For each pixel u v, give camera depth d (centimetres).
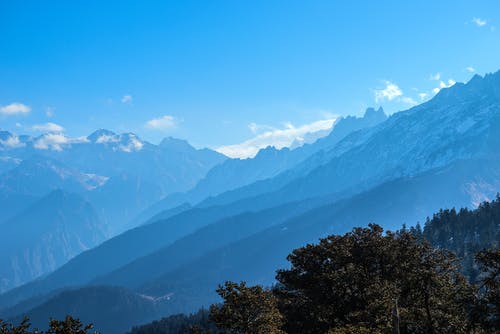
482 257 5206
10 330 3950
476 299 5159
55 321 3962
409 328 5575
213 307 5650
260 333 5331
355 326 5119
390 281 5956
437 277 5509
